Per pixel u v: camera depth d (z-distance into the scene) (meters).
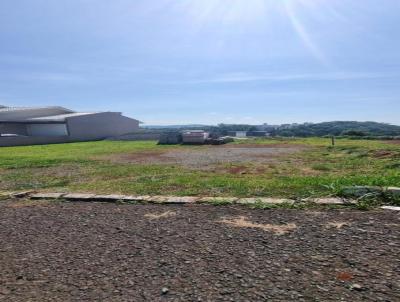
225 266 3.13
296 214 4.66
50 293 2.80
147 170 11.42
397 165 10.86
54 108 56.59
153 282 2.90
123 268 3.20
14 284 2.99
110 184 8.17
